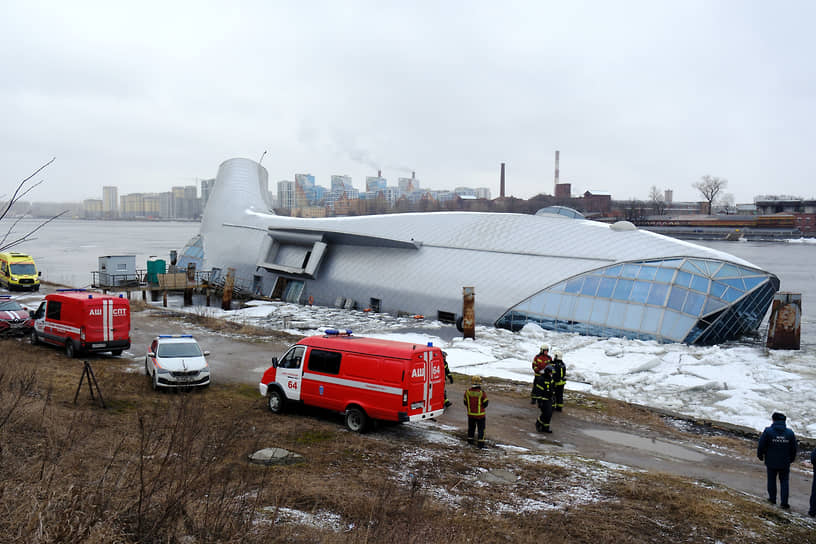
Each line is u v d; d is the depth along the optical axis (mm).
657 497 12453
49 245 168375
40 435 12062
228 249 58938
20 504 7621
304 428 16531
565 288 36906
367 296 45719
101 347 25203
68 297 26109
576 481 13367
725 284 34250
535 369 22250
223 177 65438
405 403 15492
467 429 17875
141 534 7648
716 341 33688
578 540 10242
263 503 10227
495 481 13117
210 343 30906
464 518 10633
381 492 11273
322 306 48375
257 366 25625
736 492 13625
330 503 10750
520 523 10750
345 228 49156
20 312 31422
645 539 10492
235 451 12938
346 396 16656
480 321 39000
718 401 22672
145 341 30938
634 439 17891
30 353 25578
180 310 43719
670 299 33594
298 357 17812
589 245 38656
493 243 42094
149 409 17125
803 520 12055
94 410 16375
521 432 17984
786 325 30656
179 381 20125
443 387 16688
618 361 28625
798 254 146375
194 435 10758
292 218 56688
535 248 40125
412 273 43781
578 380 25703
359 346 16641
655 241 37531
